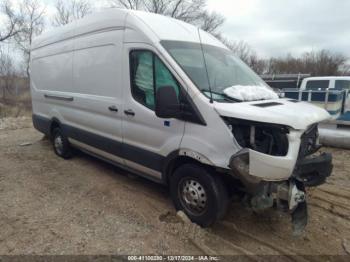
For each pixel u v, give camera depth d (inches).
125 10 172.2
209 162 131.4
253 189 122.5
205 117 131.4
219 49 178.9
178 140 143.0
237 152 120.6
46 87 266.4
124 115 171.8
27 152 279.3
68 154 253.1
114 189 190.2
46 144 311.0
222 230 145.7
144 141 163.0
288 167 118.5
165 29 160.9
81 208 165.0
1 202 171.6
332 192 194.4
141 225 148.0
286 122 117.0
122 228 145.1
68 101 230.2
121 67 172.4
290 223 153.3
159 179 163.0
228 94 137.9
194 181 144.3
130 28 166.1
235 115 122.6
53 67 251.4
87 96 205.6
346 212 167.9
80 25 214.2
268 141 123.0
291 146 119.4
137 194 183.3
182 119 140.3
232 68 168.7
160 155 155.7
